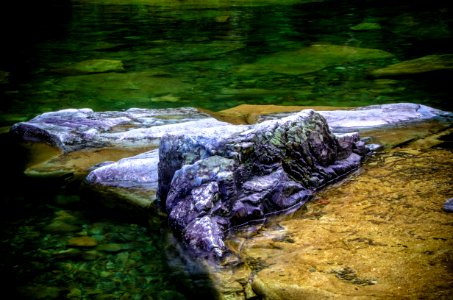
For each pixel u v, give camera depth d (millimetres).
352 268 3445
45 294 3482
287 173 4727
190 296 3414
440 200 4363
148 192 5035
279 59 11859
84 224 4512
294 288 3297
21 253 4020
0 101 8906
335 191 4754
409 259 3479
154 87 9695
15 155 6148
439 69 10312
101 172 5336
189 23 17562
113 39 14977
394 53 12117
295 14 19172
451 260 3422
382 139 6059
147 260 3891
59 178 5492
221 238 3986
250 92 9203
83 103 8695
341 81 9742
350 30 15430
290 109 7625
